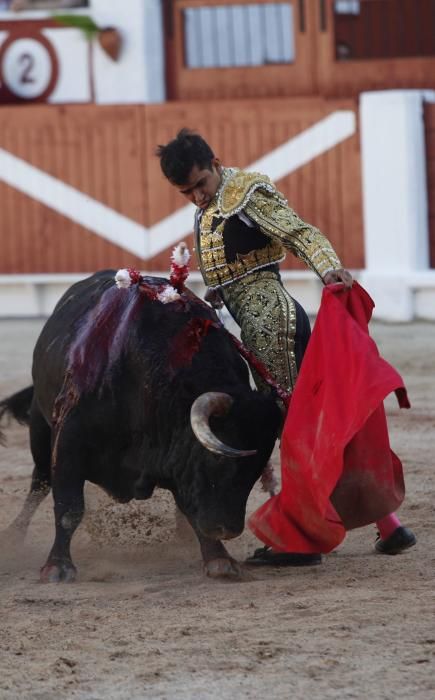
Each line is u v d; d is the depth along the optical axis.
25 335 23.62
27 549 10.41
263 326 8.94
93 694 6.55
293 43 28.20
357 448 8.80
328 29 27.98
